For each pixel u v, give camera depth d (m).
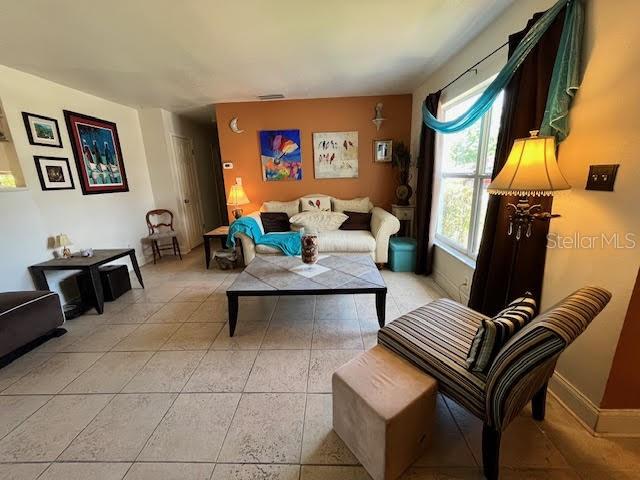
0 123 2.47
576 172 1.38
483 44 2.21
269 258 2.80
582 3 1.30
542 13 1.51
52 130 2.86
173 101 3.86
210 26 2.00
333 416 1.35
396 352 1.41
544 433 1.33
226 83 3.21
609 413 1.30
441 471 1.19
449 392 1.20
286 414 1.49
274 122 4.14
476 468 1.20
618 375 1.25
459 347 1.31
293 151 4.23
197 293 3.07
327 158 4.24
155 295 3.04
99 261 2.65
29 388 1.73
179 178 4.64
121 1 1.68
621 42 1.14
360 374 1.27
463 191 2.80
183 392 1.66
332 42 2.33
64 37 2.06
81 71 2.66
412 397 1.14
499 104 2.20
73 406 1.58
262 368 1.84
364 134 4.15
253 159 4.28
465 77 2.48
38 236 2.64
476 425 1.41
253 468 1.22
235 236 3.49
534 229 1.60
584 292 1.10
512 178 1.33
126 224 3.89
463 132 2.79
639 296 1.16
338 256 2.83
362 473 1.19
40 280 2.58
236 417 1.48
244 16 1.90
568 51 1.34
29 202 2.57
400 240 3.69
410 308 2.61
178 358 1.97
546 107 1.46
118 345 2.15
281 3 1.77
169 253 4.69
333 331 2.26
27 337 2.01
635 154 1.11
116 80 2.95
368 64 2.83
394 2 1.81
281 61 2.67
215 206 6.20
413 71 3.08
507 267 1.80
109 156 3.62
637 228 1.12
